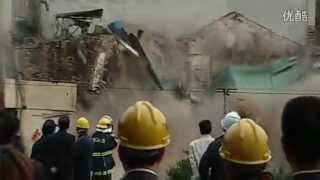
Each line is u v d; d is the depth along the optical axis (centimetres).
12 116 315
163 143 291
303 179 259
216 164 756
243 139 285
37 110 1905
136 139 287
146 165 288
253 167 285
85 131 1136
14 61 1922
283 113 265
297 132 259
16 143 306
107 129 1220
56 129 1267
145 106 295
